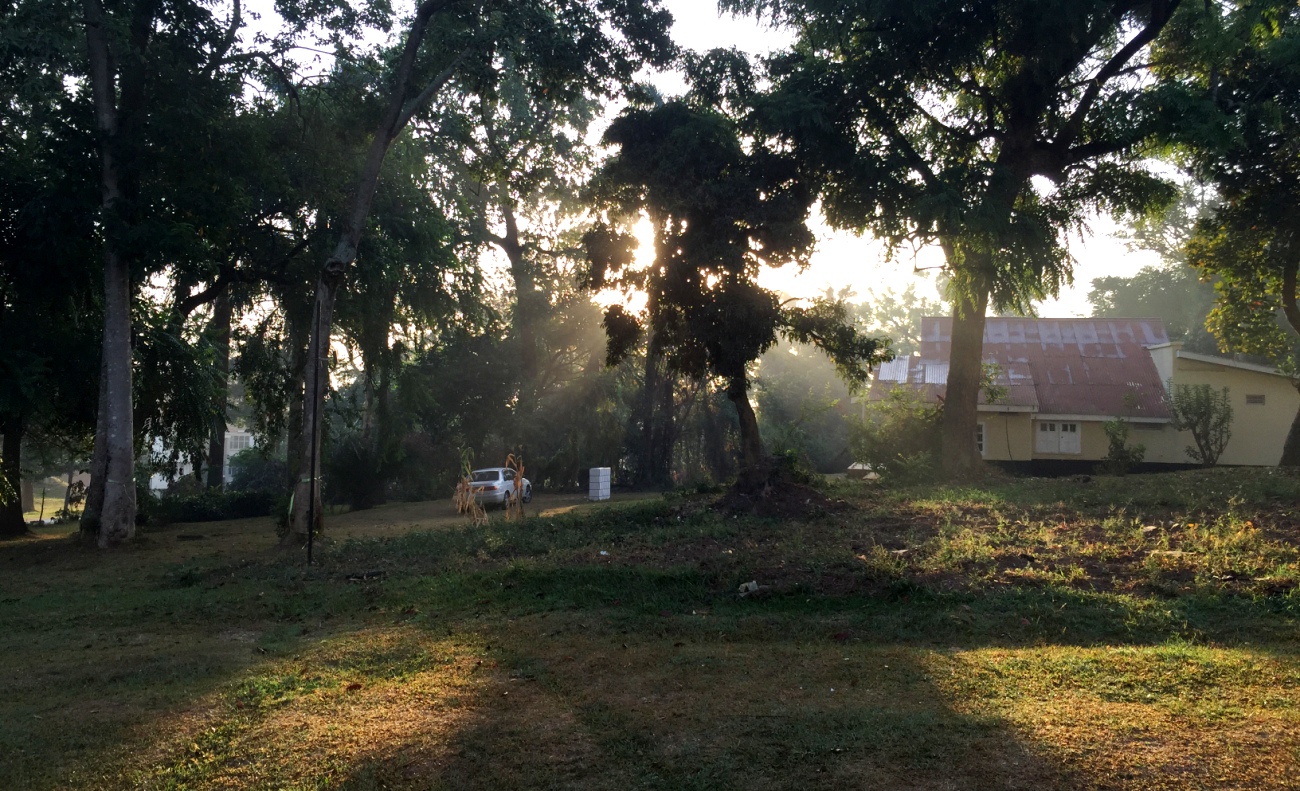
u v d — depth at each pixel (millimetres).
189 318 26766
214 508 30312
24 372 18078
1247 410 29812
